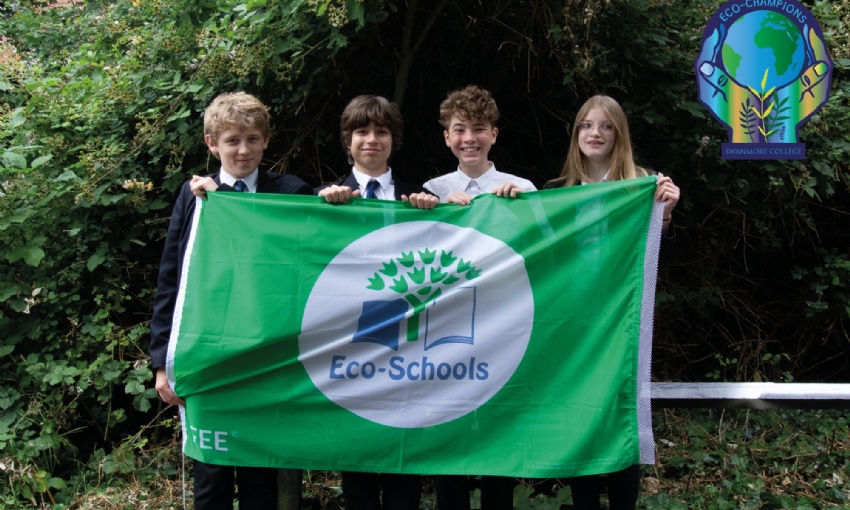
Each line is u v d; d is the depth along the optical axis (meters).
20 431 4.09
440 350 2.97
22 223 4.25
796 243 5.65
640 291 2.96
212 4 4.14
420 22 4.81
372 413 2.96
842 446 4.62
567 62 4.51
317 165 4.70
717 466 4.43
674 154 4.69
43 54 5.95
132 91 4.39
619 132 3.21
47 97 4.57
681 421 5.02
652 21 4.61
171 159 4.34
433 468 2.93
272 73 4.27
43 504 3.89
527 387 2.95
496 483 3.14
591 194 3.01
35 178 4.34
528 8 4.60
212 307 2.98
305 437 2.96
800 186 4.82
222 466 3.02
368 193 3.23
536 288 2.98
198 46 4.34
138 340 4.43
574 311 2.96
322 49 4.21
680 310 5.36
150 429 4.56
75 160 4.55
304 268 3.01
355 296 3.00
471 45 5.01
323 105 4.51
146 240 4.57
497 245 3.00
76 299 4.30
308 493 4.09
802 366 5.86
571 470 2.87
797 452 4.51
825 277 5.42
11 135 4.61
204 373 2.96
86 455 4.38
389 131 3.25
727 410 5.11
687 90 4.66
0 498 3.84
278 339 2.96
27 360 4.23
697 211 5.27
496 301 2.99
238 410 2.96
